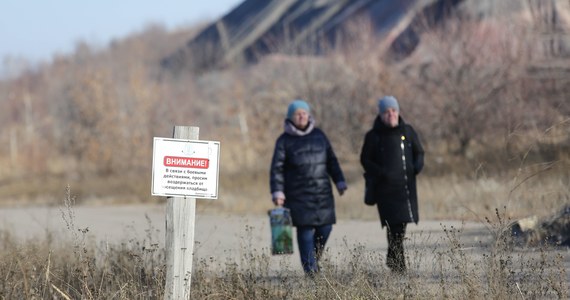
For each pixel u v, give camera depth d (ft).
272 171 121.39
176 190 81.87
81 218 254.88
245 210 255.70
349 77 377.50
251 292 97.25
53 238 155.84
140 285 98.27
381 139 121.19
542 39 322.14
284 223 119.75
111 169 573.33
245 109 480.64
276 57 436.35
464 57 329.11
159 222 232.73
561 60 305.12
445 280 98.48
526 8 361.30
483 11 378.53
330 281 95.04
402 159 120.16
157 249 114.93
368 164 121.29
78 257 108.99
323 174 121.08
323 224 120.26
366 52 406.21
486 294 88.99
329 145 123.65
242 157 430.61
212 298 95.96
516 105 299.79
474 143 322.34
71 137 624.18
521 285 92.43
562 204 148.97
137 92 638.12
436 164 287.89
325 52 419.33
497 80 317.83
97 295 95.76
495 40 340.39
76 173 577.84
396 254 107.96
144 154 591.37
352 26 460.55
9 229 198.08
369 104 362.94
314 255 114.11
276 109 414.21
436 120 327.67
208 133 552.82
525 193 162.30
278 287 103.45
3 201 453.99
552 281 90.38
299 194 120.16
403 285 95.86
